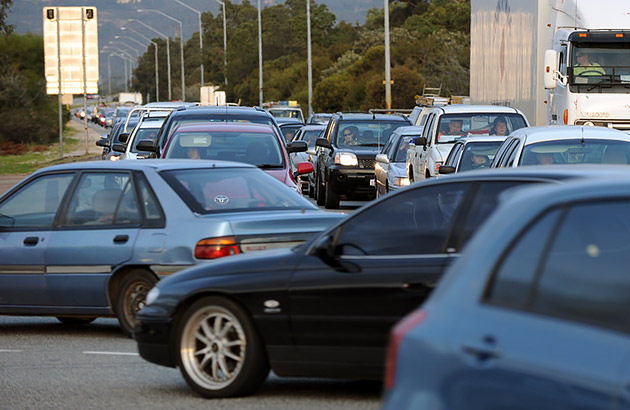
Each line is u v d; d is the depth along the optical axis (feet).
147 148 148.25
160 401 67.05
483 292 34.17
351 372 61.72
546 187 36.11
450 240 60.23
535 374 31.68
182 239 81.82
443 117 185.47
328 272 61.82
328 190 235.61
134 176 87.04
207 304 65.46
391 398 34.63
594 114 200.75
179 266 81.66
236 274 64.90
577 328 32.17
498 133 183.01
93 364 80.33
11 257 90.12
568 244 34.27
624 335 31.42
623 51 201.87
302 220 81.66
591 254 34.35
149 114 263.08
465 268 34.96
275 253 65.26
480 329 33.37
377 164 221.87
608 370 30.63
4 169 433.48
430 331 34.19
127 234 84.94
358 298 60.80
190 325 66.59
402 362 34.58
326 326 61.72
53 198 90.68
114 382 73.61
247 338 64.28
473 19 267.80
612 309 32.45
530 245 34.40
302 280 62.39
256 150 137.08
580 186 35.09
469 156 156.04
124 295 85.46
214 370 66.23
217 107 174.29
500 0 238.68
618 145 128.67
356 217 62.95
